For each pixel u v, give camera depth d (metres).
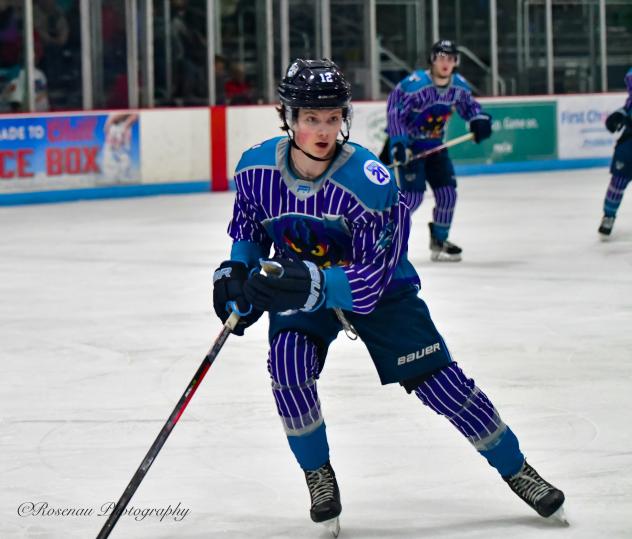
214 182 37.28
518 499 9.28
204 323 16.69
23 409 12.25
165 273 21.33
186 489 9.66
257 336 15.73
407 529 8.69
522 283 19.77
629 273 20.67
